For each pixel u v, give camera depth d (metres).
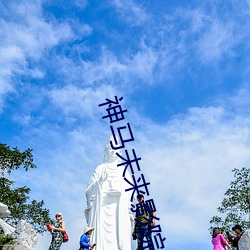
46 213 34.69
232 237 18.08
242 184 33.34
